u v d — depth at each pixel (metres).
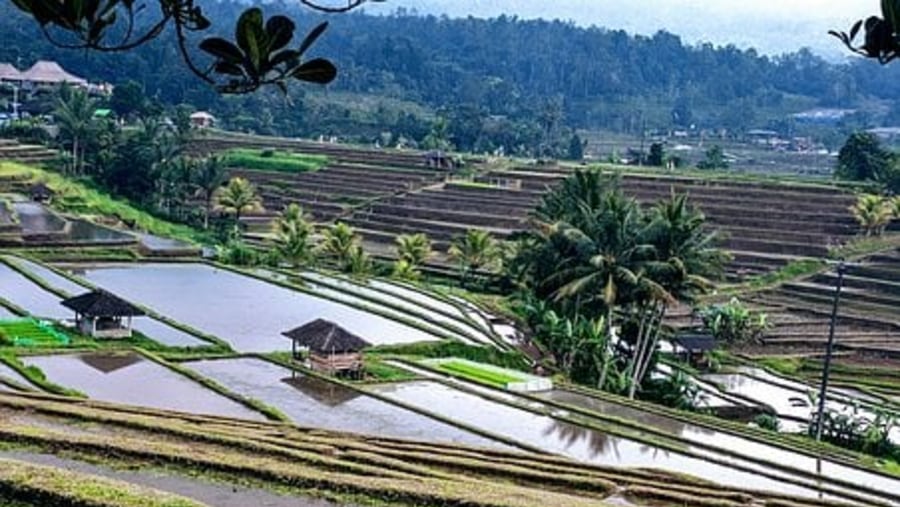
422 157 122.38
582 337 49.91
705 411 48.72
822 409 45.03
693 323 68.69
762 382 57.50
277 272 70.25
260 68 5.04
